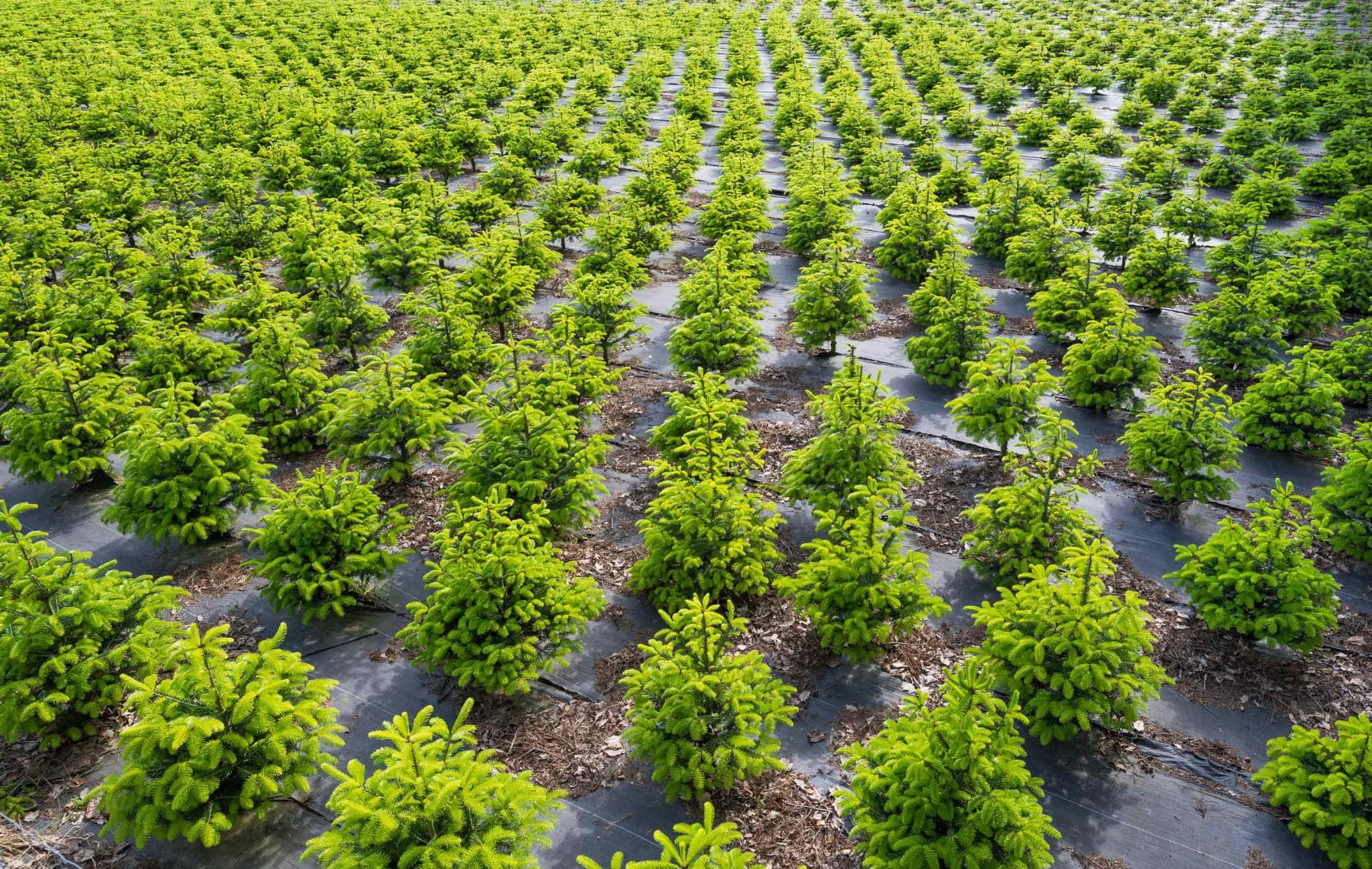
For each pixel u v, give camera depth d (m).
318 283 19.56
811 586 11.06
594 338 16.36
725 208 23.59
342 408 14.18
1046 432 13.03
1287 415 15.25
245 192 23.22
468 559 10.30
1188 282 19.72
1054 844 9.09
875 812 8.28
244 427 13.23
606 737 10.30
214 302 19.89
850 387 13.43
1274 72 42.12
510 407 14.08
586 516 12.84
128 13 53.78
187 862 8.84
